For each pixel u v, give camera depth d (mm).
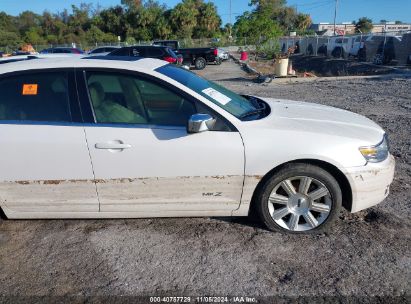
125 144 3324
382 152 3518
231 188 3436
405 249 3332
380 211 3973
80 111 3398
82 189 3471
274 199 3496
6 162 3395
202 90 3566
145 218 3951
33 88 3447
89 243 3562
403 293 2822
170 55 19266
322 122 3633
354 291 2854
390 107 9125
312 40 35500
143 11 62906
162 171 3377
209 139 3320
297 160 3398
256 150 3309
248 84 15492
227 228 3738
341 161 3336
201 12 62656
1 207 3602
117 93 3443
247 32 30812
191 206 3535
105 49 23531
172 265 3211
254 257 3281
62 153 3357
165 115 3400
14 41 66875
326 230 3621
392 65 22094
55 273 3166
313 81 15430
